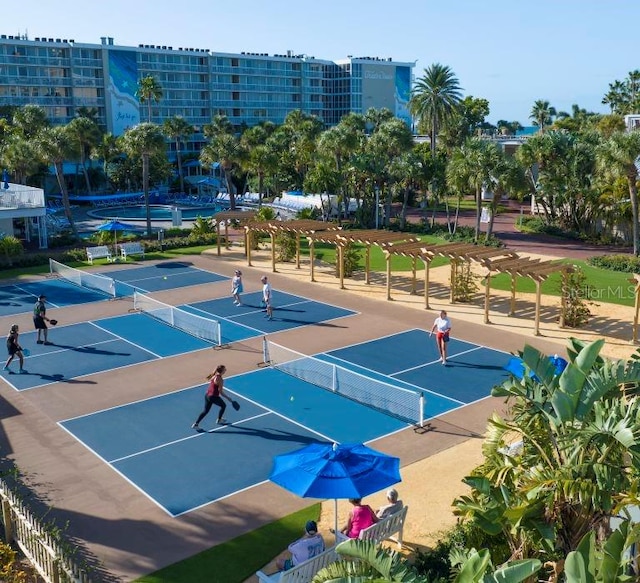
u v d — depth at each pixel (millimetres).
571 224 54312
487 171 47219
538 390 10047
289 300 32375
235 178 92062
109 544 12812
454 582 7301
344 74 154375
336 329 27516
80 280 36656
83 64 115625
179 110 127875
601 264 40094
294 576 10688
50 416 19156
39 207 48250
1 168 60594
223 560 12273
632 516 11000
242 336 26688
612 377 9453
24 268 41812
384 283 35719
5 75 108875
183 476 15555
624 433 8711
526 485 9430
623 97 112250
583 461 9438
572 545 9648
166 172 95188
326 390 20969
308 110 149250
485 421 18406
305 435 17734
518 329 27141
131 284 36438
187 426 18375
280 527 13375
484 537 10711
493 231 56281
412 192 75312
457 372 22375
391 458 12094
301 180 82000
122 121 120062
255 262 41938
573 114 114812
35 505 14266
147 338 26641
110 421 18766
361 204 63938
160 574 11852
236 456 16547
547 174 55219
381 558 7461
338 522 13469
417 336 26469
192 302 32250
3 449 17047
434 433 17703
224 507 14172
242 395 20594
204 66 130000
